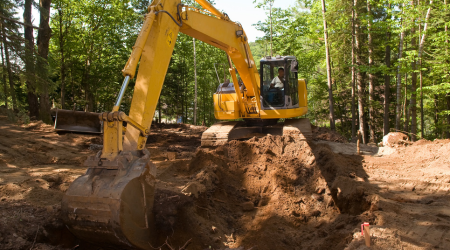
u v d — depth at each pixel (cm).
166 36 612
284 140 923
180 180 782
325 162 864
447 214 579
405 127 2041
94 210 421
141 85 560
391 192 746
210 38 813
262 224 643
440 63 1536
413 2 1549
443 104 2200
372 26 1675
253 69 1055
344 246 498
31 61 1173
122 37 2734
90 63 2572
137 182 451
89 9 2412
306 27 2684
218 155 884
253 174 829
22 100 2011
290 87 1098
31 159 1016
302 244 585
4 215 513
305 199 724
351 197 656
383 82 2517
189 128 2228
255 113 1176
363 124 2095
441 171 873
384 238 465
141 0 2522
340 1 1911
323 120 3000
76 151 1184
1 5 1095
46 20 1728
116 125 464
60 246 485
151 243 484
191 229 556
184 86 3225
